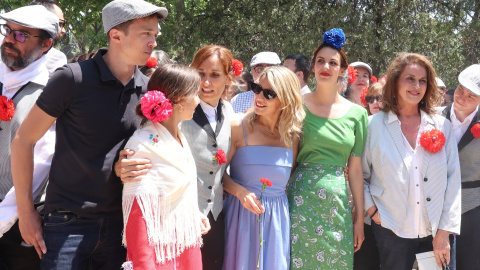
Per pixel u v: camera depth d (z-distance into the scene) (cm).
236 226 334
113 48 273
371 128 371
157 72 267
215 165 323
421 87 362
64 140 269
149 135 259
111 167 270
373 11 1365
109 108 269
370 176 375
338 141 351
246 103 535
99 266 282
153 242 249
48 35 322
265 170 334
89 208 269
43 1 417
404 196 356
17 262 318
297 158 363
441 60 1438
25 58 315
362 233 366
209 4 1512
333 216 345
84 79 264
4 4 1555
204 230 287
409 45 1323
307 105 363
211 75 327
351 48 1315
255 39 1439
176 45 1421
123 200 255
